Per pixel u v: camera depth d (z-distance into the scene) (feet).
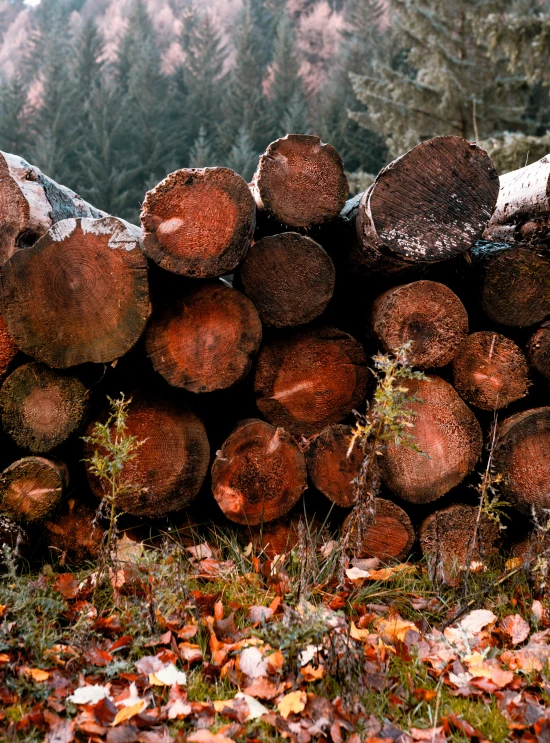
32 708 6.36
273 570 8.73
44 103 89.10
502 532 10.04
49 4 168.96
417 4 45.47
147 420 9.57
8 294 9.09
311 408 9.99
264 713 6.34
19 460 9.18
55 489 9.16
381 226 9.06
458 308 9.71
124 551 9.25
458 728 6.31
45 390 9.25
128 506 9.48
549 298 9.90
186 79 97.45
